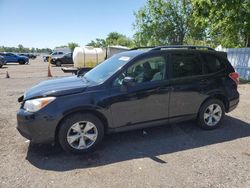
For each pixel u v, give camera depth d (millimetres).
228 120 6504
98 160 4367
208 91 5562
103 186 3582
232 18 15844
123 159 4398
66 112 4367
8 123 6277
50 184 3641
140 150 4754
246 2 15352
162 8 27438
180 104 5309
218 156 4480
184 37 28047
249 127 5980
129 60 4945
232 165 4148
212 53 5781
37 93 4504
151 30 28062
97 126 4645
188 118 5527
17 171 3992
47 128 4320
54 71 22797
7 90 11297
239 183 3637
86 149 4590
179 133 5582
